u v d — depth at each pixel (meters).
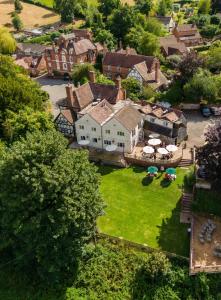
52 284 46.41
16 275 48.62
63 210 41.47
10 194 42.50
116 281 46.16
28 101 73.81
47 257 44.31
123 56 108.50
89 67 99.50
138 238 50.66
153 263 44.53
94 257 48.78
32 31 161.88
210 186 54.88
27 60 121.81
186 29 145.12
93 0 197.00
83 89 77.81
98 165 67.31
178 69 92.31
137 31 134.12
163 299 44.12
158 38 131.38
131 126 67.00
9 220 43.12
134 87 91.31
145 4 173.25
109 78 108.38
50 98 99.44
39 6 193.25
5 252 51.22
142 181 62.12
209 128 55.69
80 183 44.31
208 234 49.16
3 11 187.25
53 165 43.97
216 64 102.12
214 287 44.19
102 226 53.03
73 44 111.19
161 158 66.88
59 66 114.94
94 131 69.56
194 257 46.62
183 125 71.06
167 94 87.56
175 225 52.31
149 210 55.53
